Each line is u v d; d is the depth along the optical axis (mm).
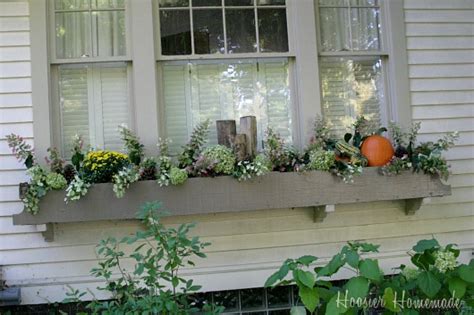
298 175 3334
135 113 3490
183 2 3625
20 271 3408
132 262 3488
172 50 3592
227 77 3658
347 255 2678
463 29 3869
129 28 3553
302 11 3668
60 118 3514
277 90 3688
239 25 3662
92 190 3172
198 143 3367
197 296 3572
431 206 3818
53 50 3512
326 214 3584
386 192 3406
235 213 3604
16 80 3449
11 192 3412
